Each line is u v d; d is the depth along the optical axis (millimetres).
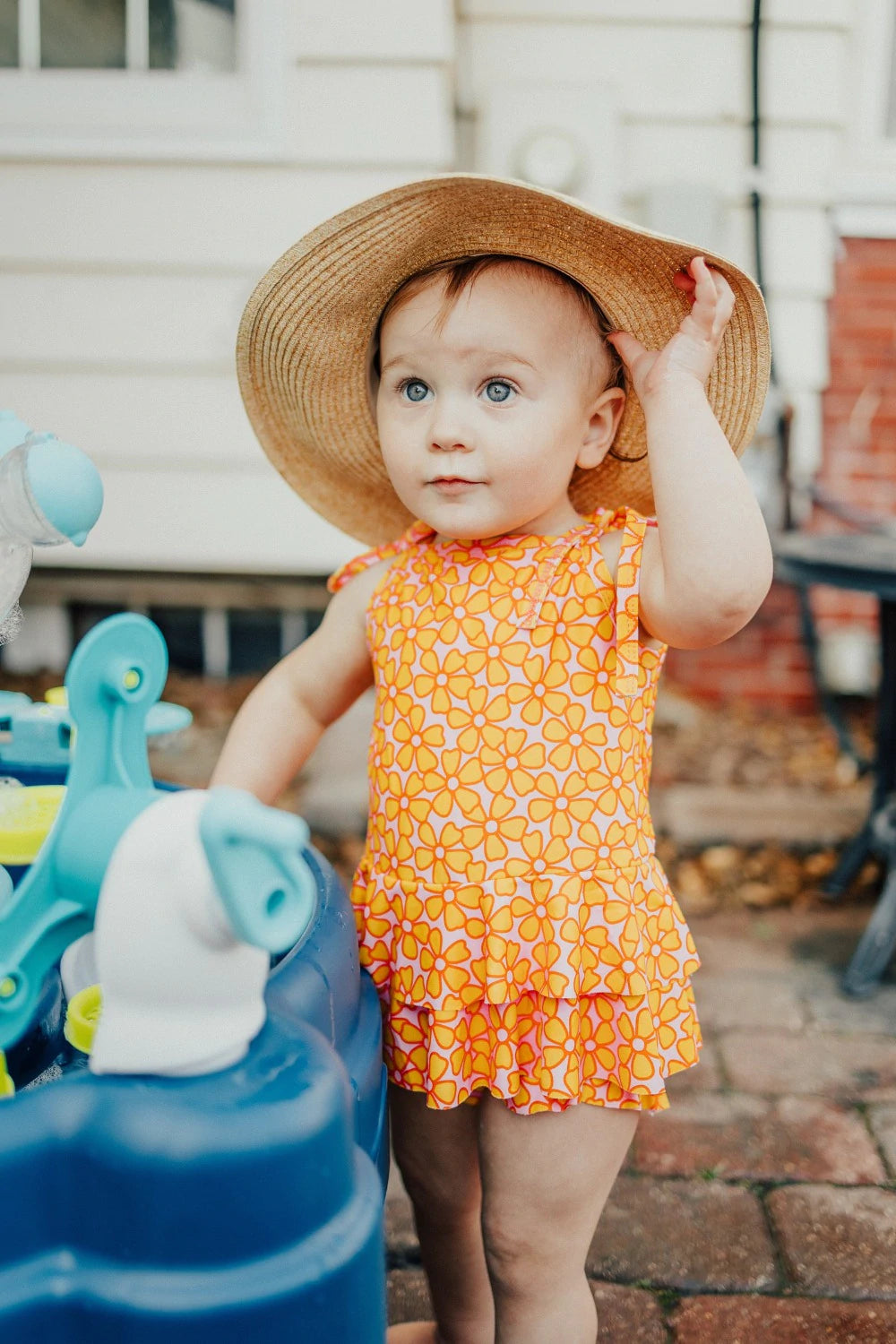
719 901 2658
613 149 3111
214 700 3373
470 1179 1226
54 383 3154
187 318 3125
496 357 1093
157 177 3055
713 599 1021
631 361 1136
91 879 774
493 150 3090
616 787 1109
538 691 1112
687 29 3154
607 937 1075
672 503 1036
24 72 3045
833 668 3527
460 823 1107
